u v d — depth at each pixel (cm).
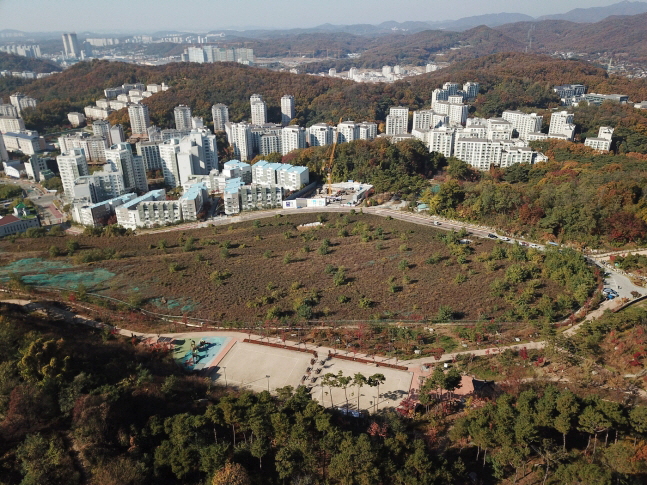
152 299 17288
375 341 14612
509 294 16425
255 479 9575
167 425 10412
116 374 12644
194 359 13962
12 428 10056
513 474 9912
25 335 12988
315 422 10450
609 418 9844
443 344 14338
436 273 18488
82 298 17112
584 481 8969
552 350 13112
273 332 15225
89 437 10000
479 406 11444
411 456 9512
